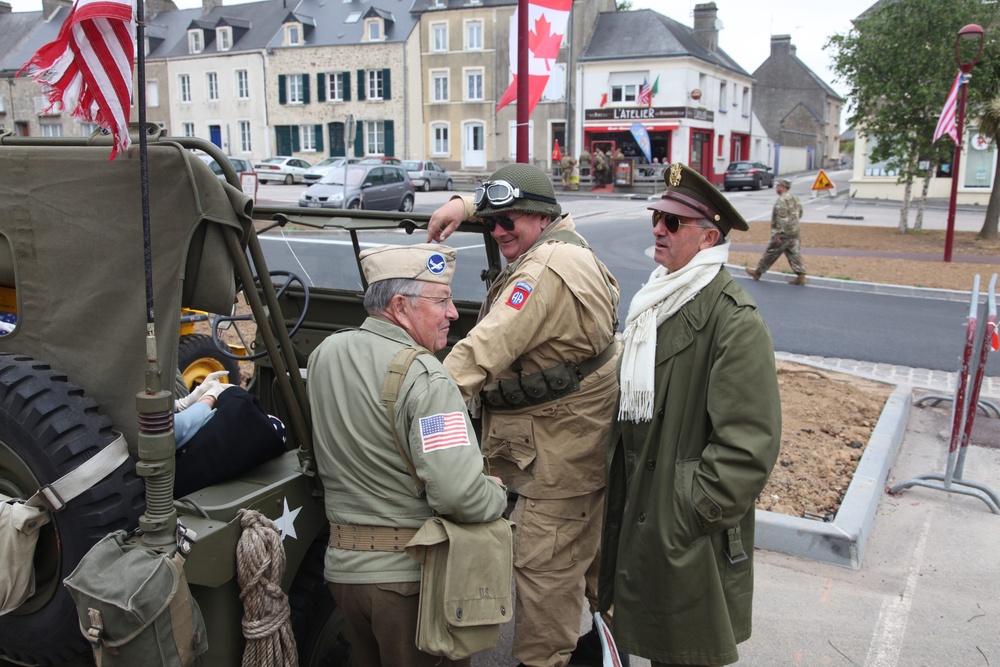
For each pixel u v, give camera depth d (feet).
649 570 8.13
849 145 190.70
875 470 16.20
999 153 59.98
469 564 7.07
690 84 127.85
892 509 15.89
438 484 6.95
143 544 6.39
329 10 155.22
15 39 166.50
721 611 7.95
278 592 7.30
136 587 5.97
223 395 8.29
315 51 148.56
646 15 132.26
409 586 7.31
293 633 7.98
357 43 144.97
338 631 9.25
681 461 8.13
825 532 13.84
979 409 21.90
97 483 6.79
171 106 163.43
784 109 213.05
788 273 43.45
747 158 158.51
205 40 158.61
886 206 95.55
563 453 9.25
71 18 5.85
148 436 6.25
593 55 131.34
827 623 12.01
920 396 23.04
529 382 9.14
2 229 7.68
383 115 146.10
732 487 7.63
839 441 18.38
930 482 16.40
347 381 7.50
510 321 8.48
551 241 9.09
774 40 212.43
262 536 7.15
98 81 6.03
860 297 38.47
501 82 138.51
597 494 9.66
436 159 146.10
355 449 7.41
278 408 13.65
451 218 10.44
